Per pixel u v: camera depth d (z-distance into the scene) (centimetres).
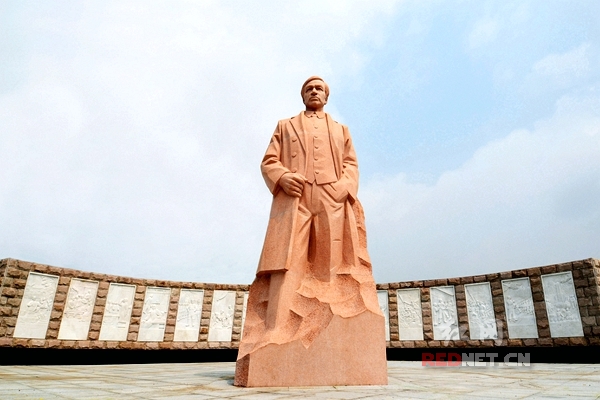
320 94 946
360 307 739
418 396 510
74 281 1548
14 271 1415
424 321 1725
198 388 621
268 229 835
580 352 1386
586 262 1396
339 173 874
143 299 1689
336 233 820
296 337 702
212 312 1803
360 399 480
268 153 904
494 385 646
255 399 480
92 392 541
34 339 1413
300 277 787
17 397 481
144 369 1145
